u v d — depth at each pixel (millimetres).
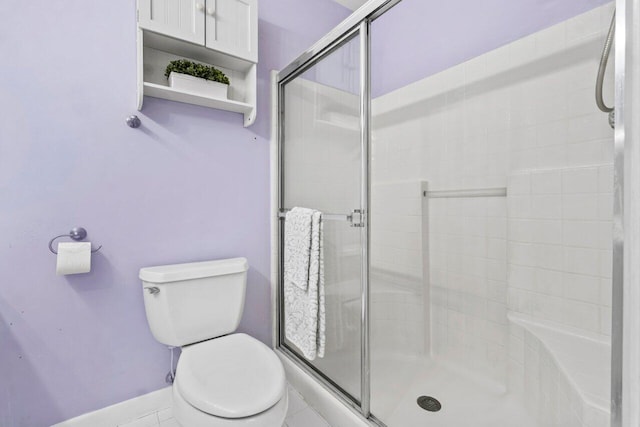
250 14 1553
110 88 1355
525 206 1364
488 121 1515
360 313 1293
